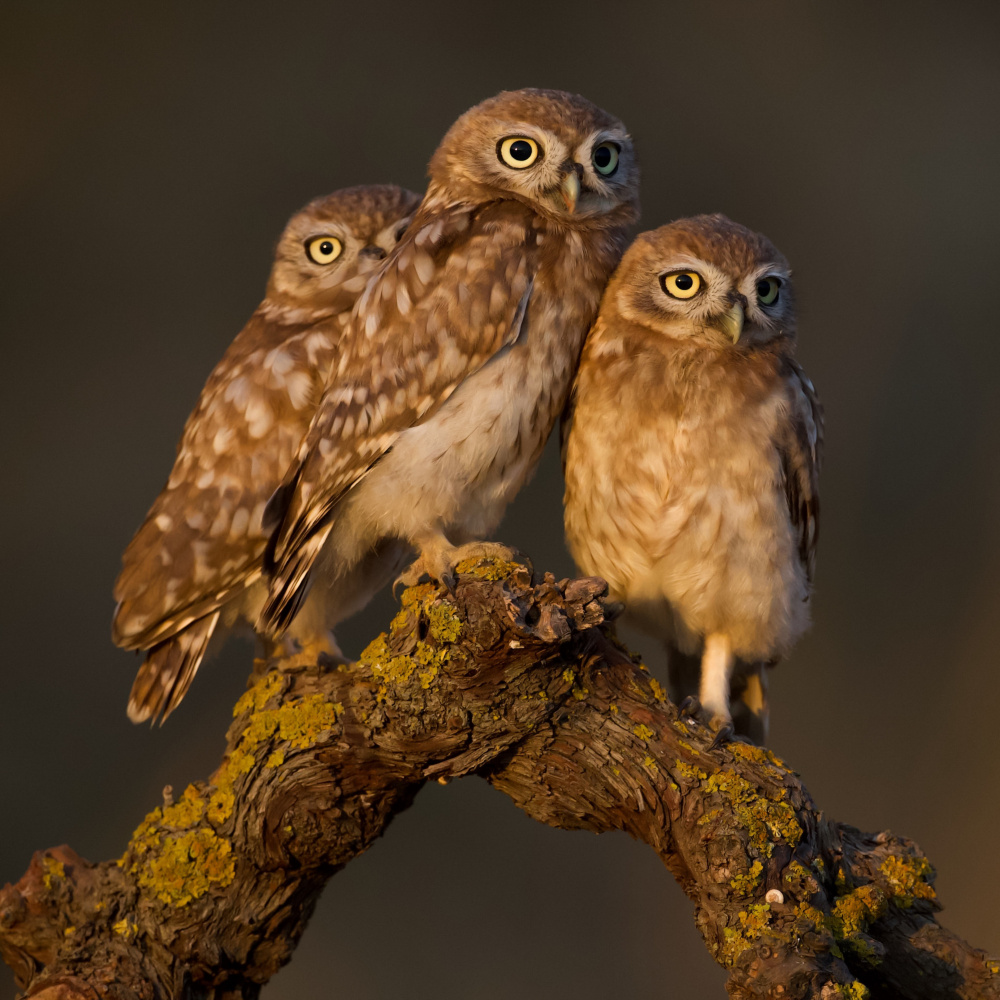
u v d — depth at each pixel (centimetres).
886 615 825
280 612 638
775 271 639
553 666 632
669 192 877
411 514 638
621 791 632
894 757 798
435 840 748
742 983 630
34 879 637
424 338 638
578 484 639
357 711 634
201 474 643
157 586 642
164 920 636
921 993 633
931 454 850
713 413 638
